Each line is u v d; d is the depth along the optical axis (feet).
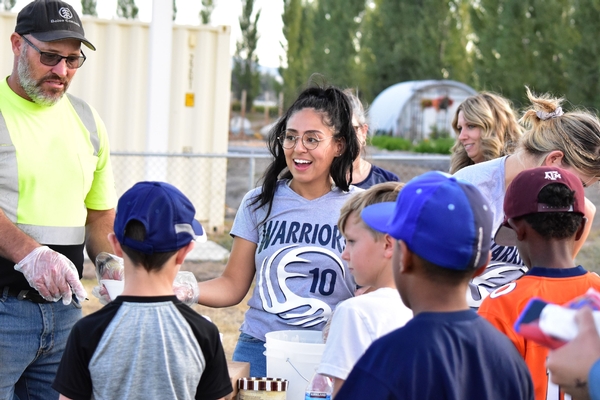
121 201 7.37
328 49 158.81
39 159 9.98
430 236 5.90
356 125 13.70
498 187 10.09
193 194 32.35
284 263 9.77
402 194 6.21
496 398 5.88
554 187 7.71
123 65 31.55
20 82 9.86
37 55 9.67
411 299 6.16
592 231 37.06
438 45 131.44
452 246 5.86
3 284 9.80
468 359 5.82
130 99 31.65
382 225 6.56
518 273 10.55
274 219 10.09
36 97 9.89
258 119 185.57
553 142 9.58
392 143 105.91
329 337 7.47
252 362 9.81
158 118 28.25
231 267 10.41
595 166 9.59
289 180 10.38
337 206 10.02
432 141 108.37
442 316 5.96
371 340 7.29
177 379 7.16
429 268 5.95
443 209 5.93
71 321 10.53
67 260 9.53
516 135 13.73
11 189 9.84
